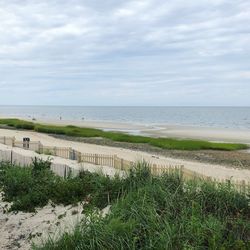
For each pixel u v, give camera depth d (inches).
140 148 1678.2
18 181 514.6
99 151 1512.1
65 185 446.0
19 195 482.0
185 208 318.0
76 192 430.9
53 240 342.3
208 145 1721.2
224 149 1668.3
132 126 3538.4
